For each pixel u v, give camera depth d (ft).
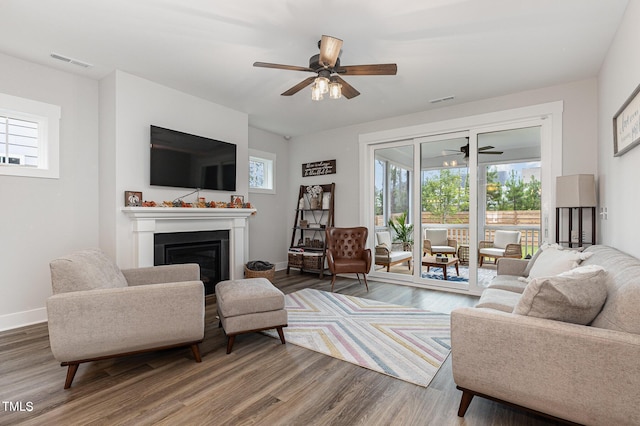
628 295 4.28
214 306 11.73
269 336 8.84
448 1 6.89
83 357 6.22
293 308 11.30
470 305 11.73
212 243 13.16
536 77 10.79
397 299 12.51
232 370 6.92
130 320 6.43
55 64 9.96
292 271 18.52
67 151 10.47
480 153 13.29
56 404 5.62
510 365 4.74
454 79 10.96
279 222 19.04
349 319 10.16
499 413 5.45
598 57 9.37
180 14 7.41
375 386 6.30
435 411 5.51
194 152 12.44
